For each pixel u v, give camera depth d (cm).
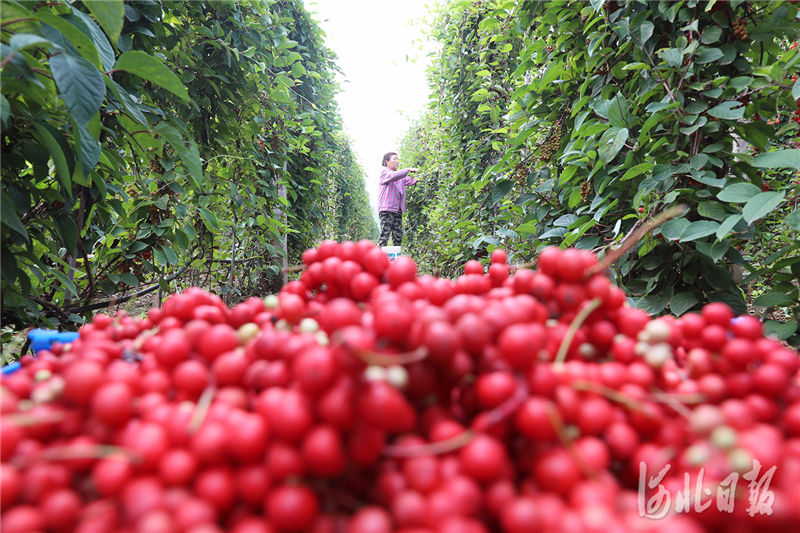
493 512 41
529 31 247
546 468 41
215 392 52
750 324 61
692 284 161
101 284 208
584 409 48
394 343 48
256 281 385
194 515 37
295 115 416
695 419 44
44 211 146
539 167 252
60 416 47
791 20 142
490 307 53
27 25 97
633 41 171
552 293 68
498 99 370
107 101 150
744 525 39
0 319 124
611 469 50
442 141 514
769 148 243
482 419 44
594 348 67
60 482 42
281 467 40
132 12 180
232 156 289
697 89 151
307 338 52
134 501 38
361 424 41
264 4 310
